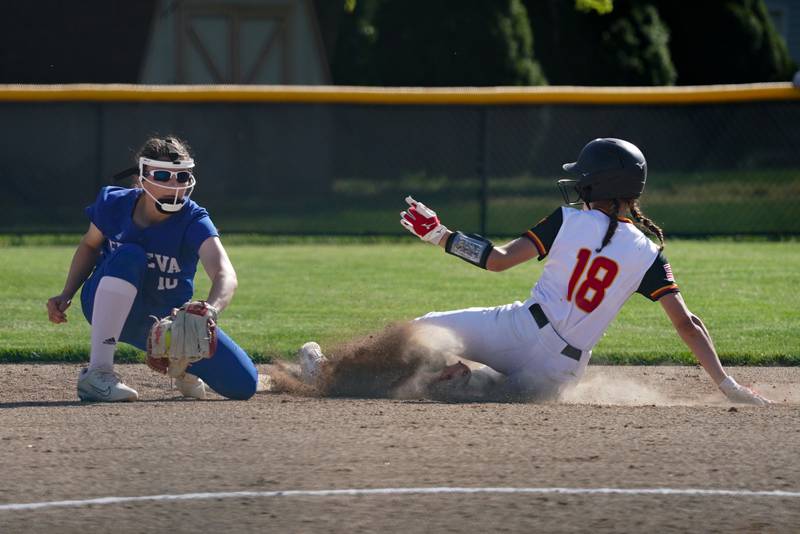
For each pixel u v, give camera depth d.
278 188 64.38
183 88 55.66
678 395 23.73
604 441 17.88
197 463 16.47
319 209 62.47
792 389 24.56
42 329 31.33
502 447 17.44
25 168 60.94
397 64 77.25
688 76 89.75
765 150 73.31
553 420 19.38
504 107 68.56
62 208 60.72
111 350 21.34
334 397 22.47
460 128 68.69
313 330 30.77
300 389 22.98
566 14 84.12
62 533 13.63
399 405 20.86
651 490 15.32
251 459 16.70
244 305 35.47
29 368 26.38
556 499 14.92
